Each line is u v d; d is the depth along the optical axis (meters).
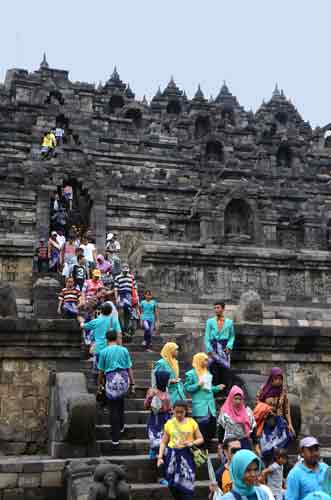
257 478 7.26
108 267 24.33
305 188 49.72
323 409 17.59
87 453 12.67
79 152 44.91
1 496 11.69
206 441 12.35
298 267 31.83
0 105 50.03
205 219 37.41
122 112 60.47
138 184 42.03
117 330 14.80
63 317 19.42
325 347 17.83
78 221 36.91
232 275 30.95
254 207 37.97
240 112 72.38
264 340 17.44
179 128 60.44
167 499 11.55
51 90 54.62
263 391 11.69
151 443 11.73
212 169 49.19
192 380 12.55
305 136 68.81
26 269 28.39
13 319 15.45
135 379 16.52
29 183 36.19
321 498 7.56
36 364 15.57
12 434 14.93
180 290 29.88
